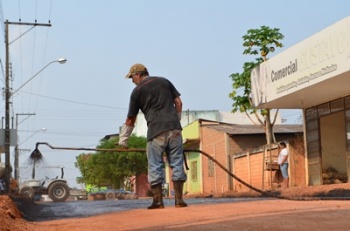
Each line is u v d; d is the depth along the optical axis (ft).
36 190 123.65
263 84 77.66
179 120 28.22
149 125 27.99
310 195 55.77
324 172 76.23
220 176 115.96
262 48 87.51
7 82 122.11
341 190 52.49
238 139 112.88
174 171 28.02
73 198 152.25
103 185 214.28
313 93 69.21
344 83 63.10
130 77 28.71
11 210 30.53
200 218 20.77
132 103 28.30
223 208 24.79
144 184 202.39
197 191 134.82
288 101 75.46
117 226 21.13
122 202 50.72
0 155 132.26
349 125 70.08
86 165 221.87
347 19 56.08
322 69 61.36
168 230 17.87
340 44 57.47
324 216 18.86
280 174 82.38
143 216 24.04
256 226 17.08
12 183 119.85
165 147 27.99
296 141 80.23
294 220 18.02
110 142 201.87
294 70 67.92
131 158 197.36
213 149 121.70
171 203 39.65
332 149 77.00
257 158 93.61
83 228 22.04
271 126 91.35
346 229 15.69
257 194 66.49
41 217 34.96
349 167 69.92
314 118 78.18
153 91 27.76
